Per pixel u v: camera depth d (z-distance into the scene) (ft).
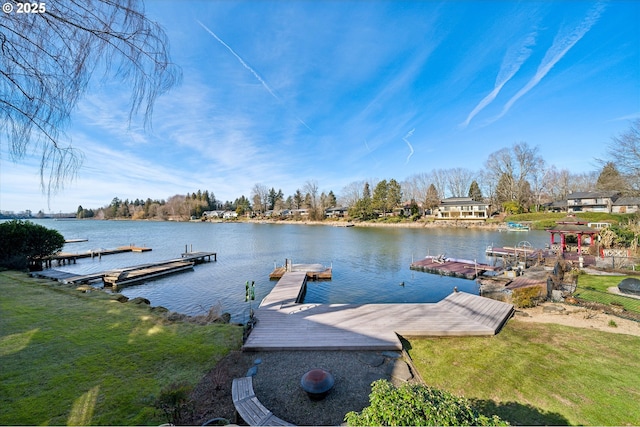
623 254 53.16
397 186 203.41
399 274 55.01
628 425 12.82
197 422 12.71
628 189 58.65
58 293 32.12
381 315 26.63
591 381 16.21
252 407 13.16
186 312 36.01
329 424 12.94
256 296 42.01
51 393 14.28
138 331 22.13
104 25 8.13
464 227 152.25
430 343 21.57
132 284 49.44
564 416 13.44
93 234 147.54
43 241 53.36
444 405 8.14
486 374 17.12
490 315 26.11
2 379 15.33
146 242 112.78
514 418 13.37
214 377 16.20
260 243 107.24
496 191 178.81
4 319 23.86
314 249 89.71
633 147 55.88
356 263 66.28
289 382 16.30
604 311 27.61
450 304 29.66
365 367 17.98
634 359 18.57
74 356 18.04
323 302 38.83
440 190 232.94
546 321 25.64
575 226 65.31
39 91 8.31
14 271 44.62
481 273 52.65
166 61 9.47
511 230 131.44
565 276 41.75
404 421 7.73
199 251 87.66
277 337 21.68
